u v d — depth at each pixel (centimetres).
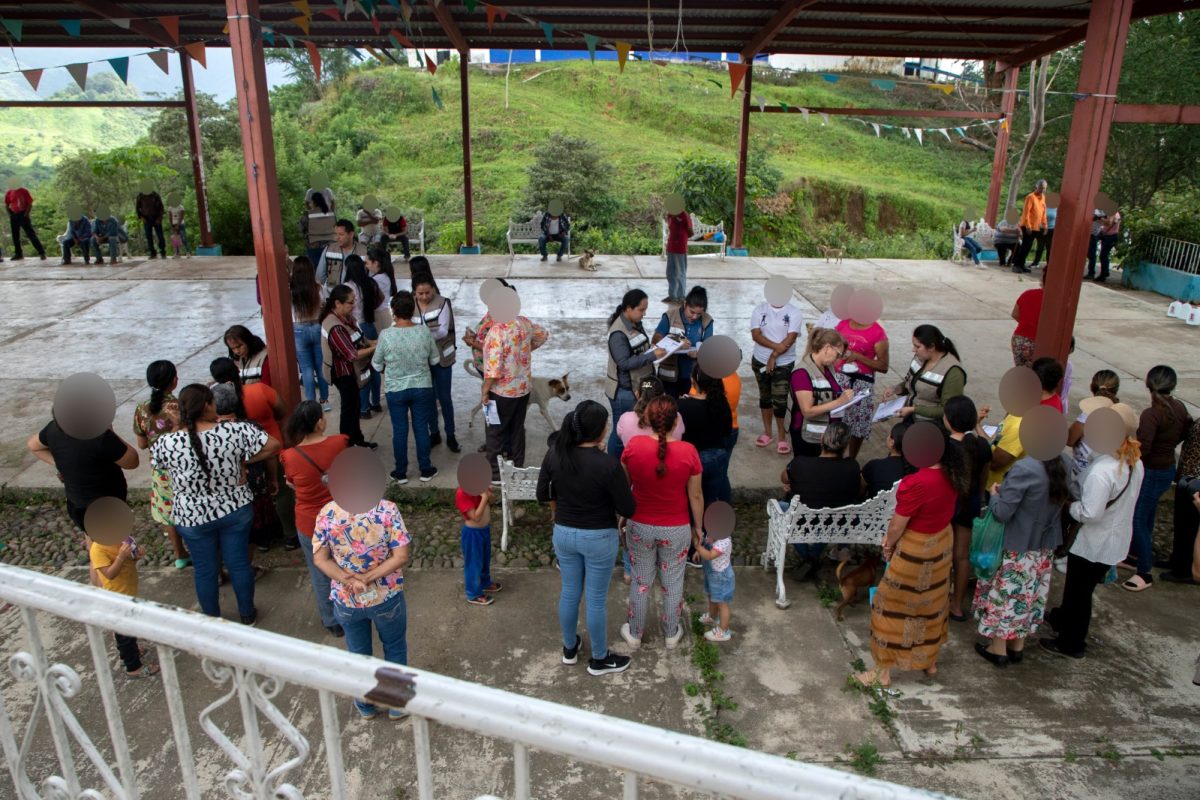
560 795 354
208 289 1285
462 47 1327
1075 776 370
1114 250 1506
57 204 2297
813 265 1521
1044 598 439
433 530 592
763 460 689
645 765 138
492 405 589
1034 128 1558
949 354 556
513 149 2877
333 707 166
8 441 709
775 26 1114
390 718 396
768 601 508
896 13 1075
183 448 422
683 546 430
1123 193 1709
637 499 423
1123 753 385
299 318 719
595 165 2322
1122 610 505
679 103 3209
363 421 766
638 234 2258
